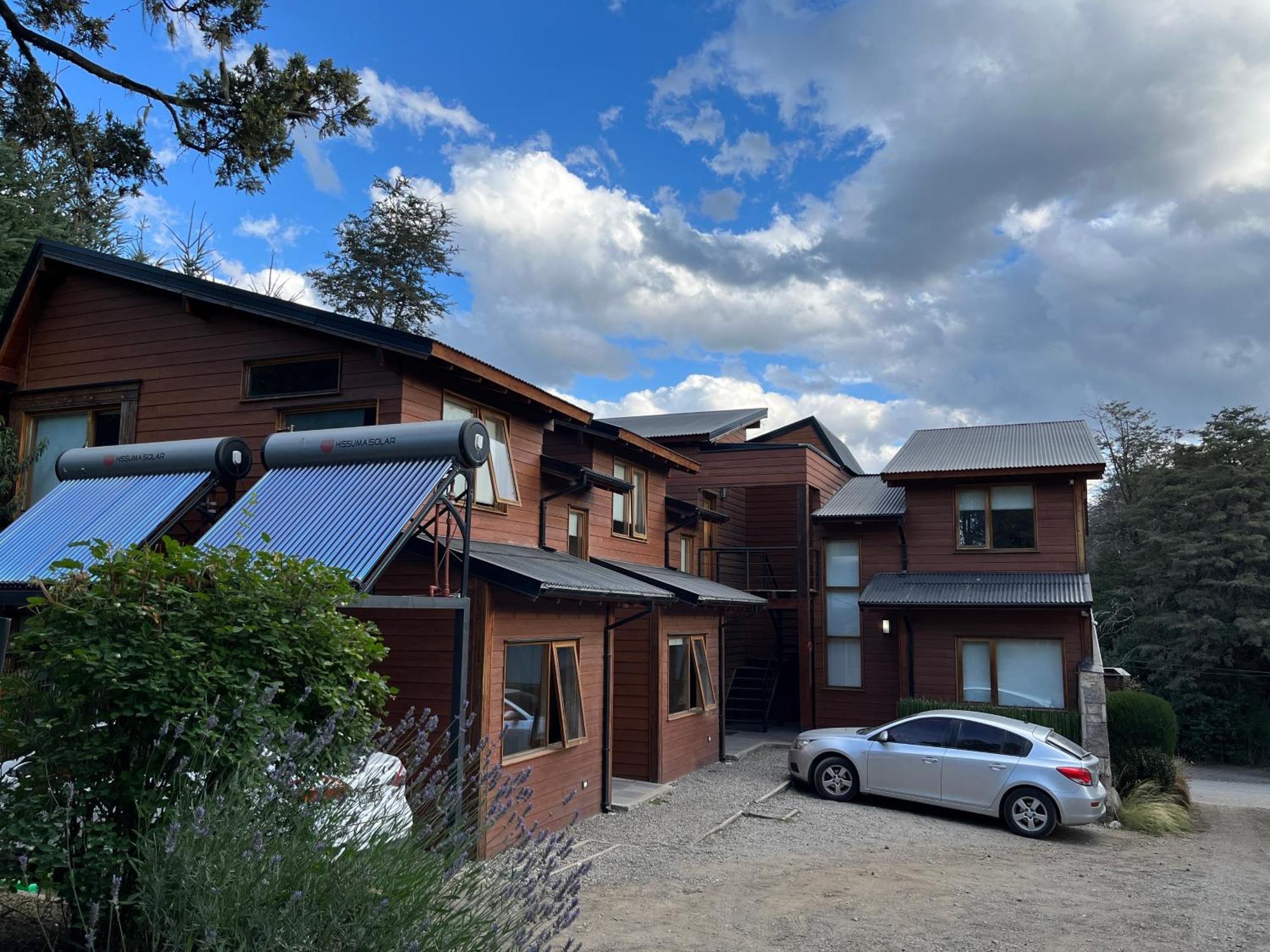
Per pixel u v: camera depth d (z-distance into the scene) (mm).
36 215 17328
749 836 11312
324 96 12234
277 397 11141
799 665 21984
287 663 4785
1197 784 24891
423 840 4648
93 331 12602
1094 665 17484
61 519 8742
